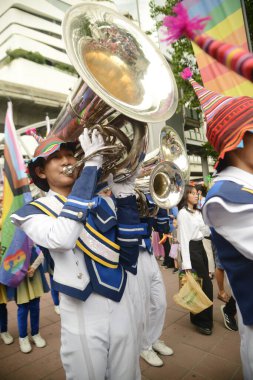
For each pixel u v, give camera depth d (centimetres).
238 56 45
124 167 137
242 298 105
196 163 2203
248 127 93
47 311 378
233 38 290
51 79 3025
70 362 130
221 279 357
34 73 2927
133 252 145
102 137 126
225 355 249
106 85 126
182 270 297
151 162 212
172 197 195
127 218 142
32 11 3023
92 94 119
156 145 228
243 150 104
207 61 246
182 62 520
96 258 134
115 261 139
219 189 102
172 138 238
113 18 140
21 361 261
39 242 125
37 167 152
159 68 143
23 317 278
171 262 556
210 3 283
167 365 240
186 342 275
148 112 121
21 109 1723
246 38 293
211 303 254
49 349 279
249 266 103
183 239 290
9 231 273
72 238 115
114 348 131
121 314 135
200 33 55
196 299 257
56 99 1762
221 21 289
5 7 2938
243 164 106
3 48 3012
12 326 342
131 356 134
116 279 136
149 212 200
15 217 130
